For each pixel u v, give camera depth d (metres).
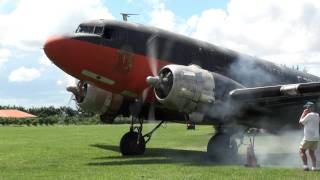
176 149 18.50
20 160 13.78
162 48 14.50
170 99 12.77
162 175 10.11
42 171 11.03
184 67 13.07
